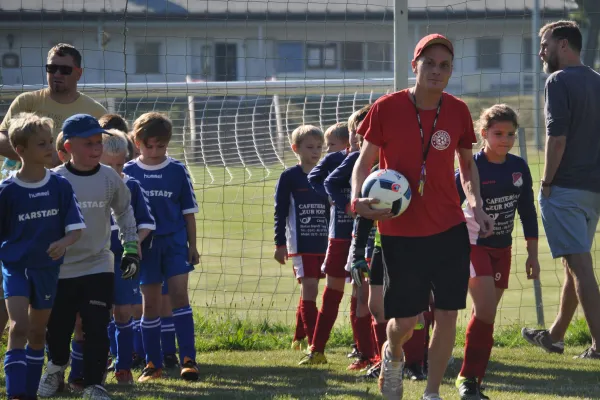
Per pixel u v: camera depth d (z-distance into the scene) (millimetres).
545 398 14273
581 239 18172
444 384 15734
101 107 19406
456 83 60969
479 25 74625
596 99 18047
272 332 22375
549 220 18391
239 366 18047
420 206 12500
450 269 12625
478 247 14977
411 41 75812
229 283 30578
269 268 33594
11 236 13539
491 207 15445
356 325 17734
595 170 18156
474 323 14203
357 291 17625
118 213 14719
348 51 69250
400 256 12602
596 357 18578
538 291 22297
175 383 16094
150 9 66125
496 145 15305
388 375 13188
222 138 30516
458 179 15289
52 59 18750
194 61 76250
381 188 12227
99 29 53781
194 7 67938
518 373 16953
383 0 69312
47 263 13570
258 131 30391
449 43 12266
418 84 12406
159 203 16953
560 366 17734
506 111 15352
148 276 16828
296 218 19609
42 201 13500
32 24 45688
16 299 13406
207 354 19688
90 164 14297
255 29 71125
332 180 16219
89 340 14102
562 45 18391
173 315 16781
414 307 12688
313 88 27422
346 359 18906
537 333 19547
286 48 71688
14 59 45219
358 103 28500
